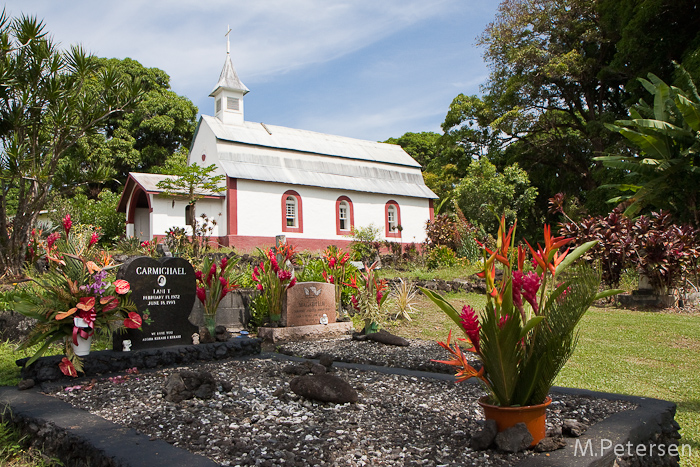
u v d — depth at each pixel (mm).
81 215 24859
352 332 9891
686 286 13492
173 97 37781
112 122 36406
